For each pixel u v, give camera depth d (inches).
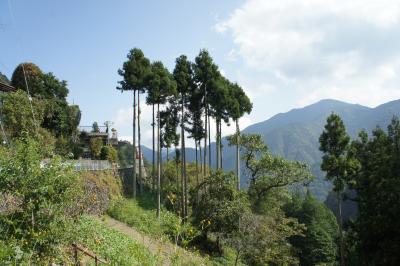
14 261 273.6
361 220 1182.9
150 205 1503.4
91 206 988.6
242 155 1684.3
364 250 1165.7
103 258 486.3
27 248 309.6
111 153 1702.8
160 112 1718.8
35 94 1569.9
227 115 1774.1
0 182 332.8
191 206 1598.2
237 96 1852.9
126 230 950.4
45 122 1499.8
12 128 992.9
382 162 1208.2
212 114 1797.5
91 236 588.7
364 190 1221.7
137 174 1851.6
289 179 1599.4
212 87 1665.8
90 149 1684.3
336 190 1438.2
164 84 1507.1
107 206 1198.9
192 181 2050.9
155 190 1790.1
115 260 373.1
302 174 1610.5
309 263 2026.3
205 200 1301.7
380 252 1081.4
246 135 1702.8
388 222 1056.8
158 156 1509.6
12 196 350.0
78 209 421.7
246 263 1211.9
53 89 1717.5
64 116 1569.9
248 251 1150.3
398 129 1302.9
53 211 343.6
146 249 378.9
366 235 1140.5
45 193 342.3
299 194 2527.1
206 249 1258.6
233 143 1763.0
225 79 1802.4
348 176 1411.2
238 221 1235.9
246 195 1396.4
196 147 1811.0
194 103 1753.2
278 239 1307.8
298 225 1466.5
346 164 1393.9
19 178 337.7
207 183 1375.5
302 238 2091.5
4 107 1010.1
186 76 1670.8
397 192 1050.7
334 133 1467.8
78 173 381.4
